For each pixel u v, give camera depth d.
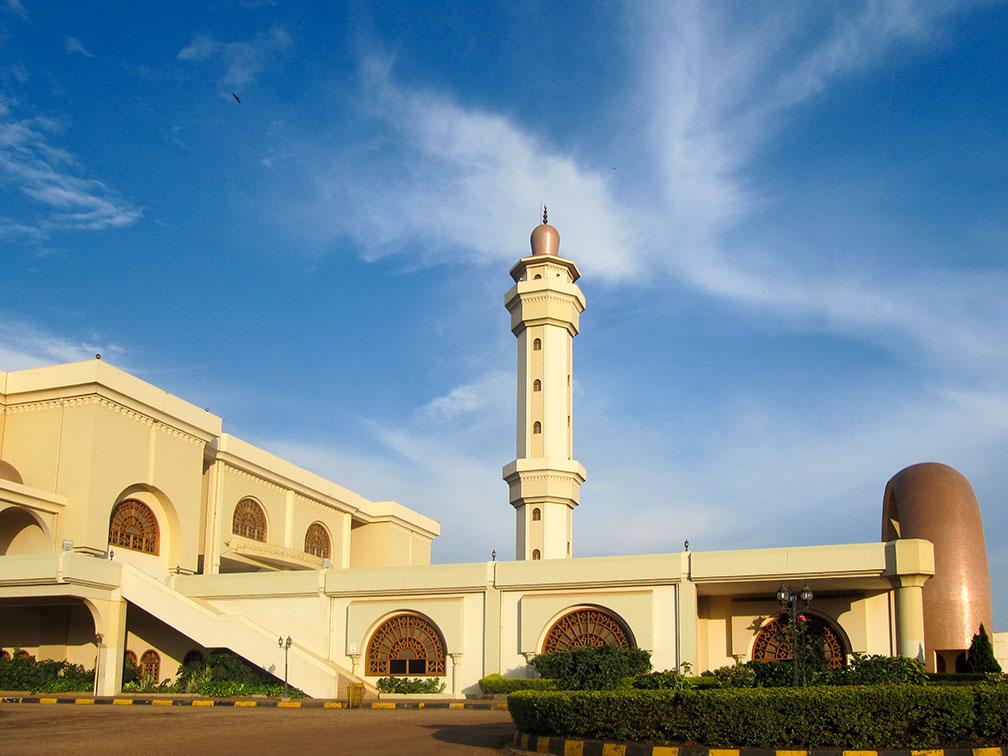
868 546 32.78
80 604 40.06
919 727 16.38
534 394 49.75
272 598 40.03
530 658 35.91
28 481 39.34
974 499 36.72
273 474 50.53
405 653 38.25
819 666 23.42
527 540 47.50
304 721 25.39
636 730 17.47
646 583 35.34
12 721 25.44
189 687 36.81
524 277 52.47
